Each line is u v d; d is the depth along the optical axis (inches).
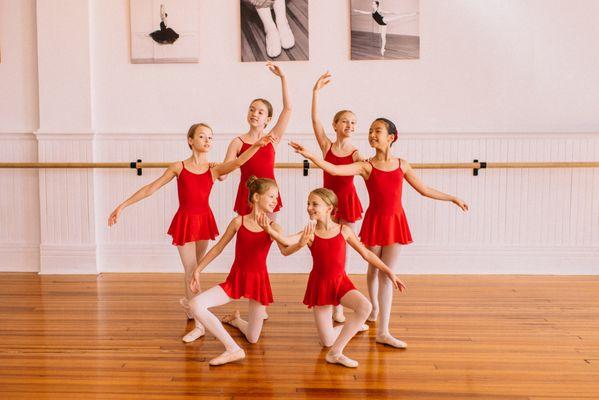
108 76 167.2
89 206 168.6
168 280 162.1
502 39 164.2
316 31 164.9
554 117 165.6
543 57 164.2
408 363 103.8
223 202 169.3
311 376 98.5
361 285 157.0
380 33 163.8
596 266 167.9
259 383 95.7
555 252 167.9
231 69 166.7
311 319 128.6
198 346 112.4
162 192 169.5
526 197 167.2
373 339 116.0
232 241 170.9
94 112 167.8
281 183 168.1
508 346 111.9
